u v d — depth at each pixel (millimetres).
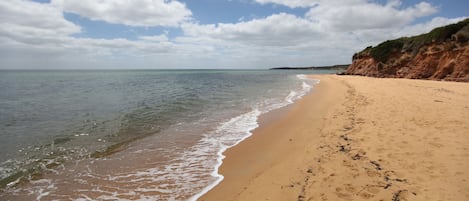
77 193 5035
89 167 6254
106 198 4848
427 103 11273
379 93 15938
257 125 10367
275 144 7676
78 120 11203
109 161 6641
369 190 4414
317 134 8117
